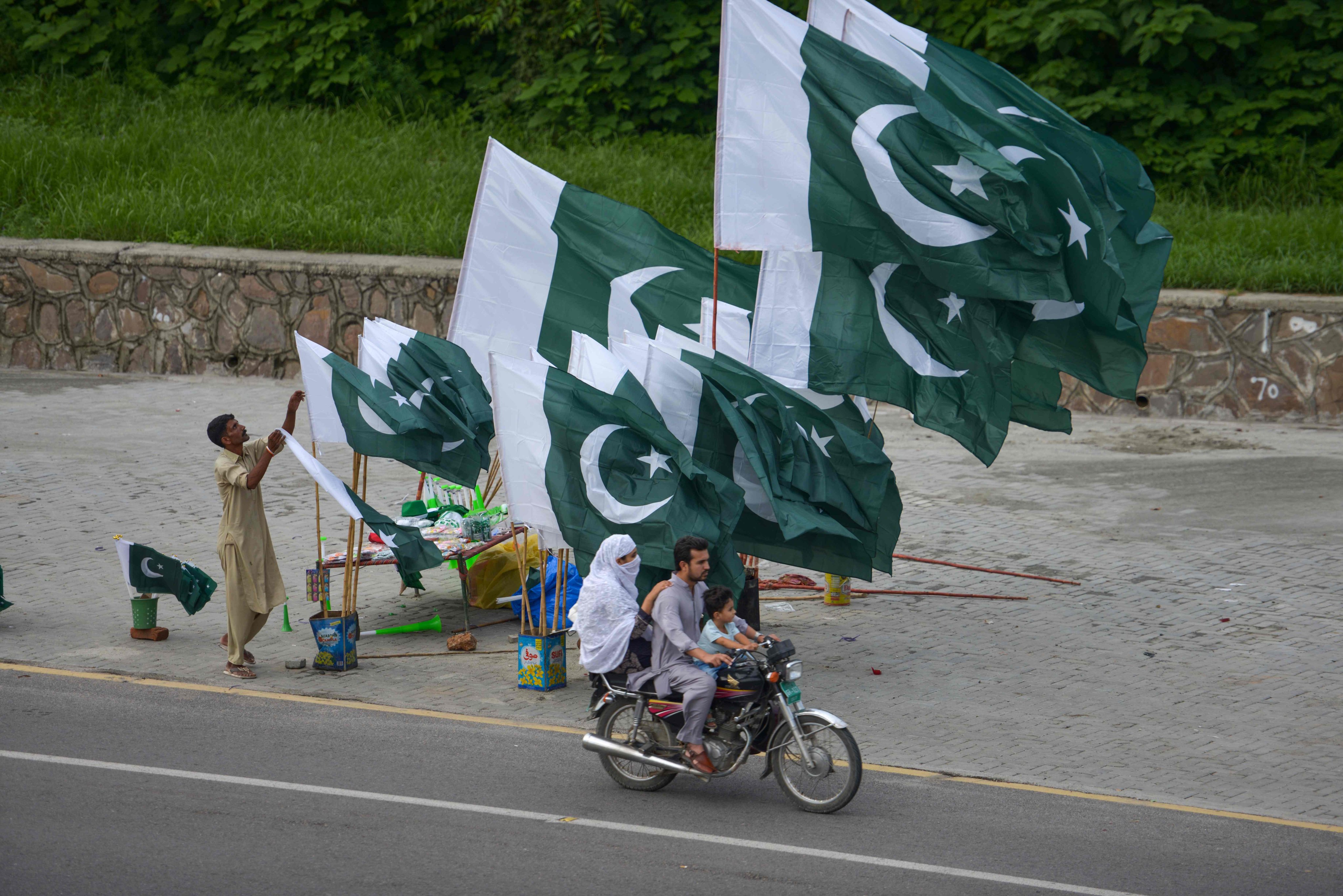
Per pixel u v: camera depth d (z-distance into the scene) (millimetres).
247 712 26344
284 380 62375
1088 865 19984
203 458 48156
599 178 69188
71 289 63875
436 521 35250
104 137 73125
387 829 20656
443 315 60219
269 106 80375
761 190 29297
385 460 49219
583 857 19812
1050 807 22547
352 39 81938
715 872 19359
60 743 24031
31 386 60469
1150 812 22375
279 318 62125
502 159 33438
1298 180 66812
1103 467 48531
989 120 28719
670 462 27328
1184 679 29141
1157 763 24688
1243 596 34688
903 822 21734
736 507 27094
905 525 41844
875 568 29062
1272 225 60781
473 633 32625
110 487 44094
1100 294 28469
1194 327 55500
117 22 84312
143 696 27078
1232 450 50312
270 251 63188
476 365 33188
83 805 21156
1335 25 70062
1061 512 42938
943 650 31188
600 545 27016
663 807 22266
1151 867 19953
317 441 29438
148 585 30609
